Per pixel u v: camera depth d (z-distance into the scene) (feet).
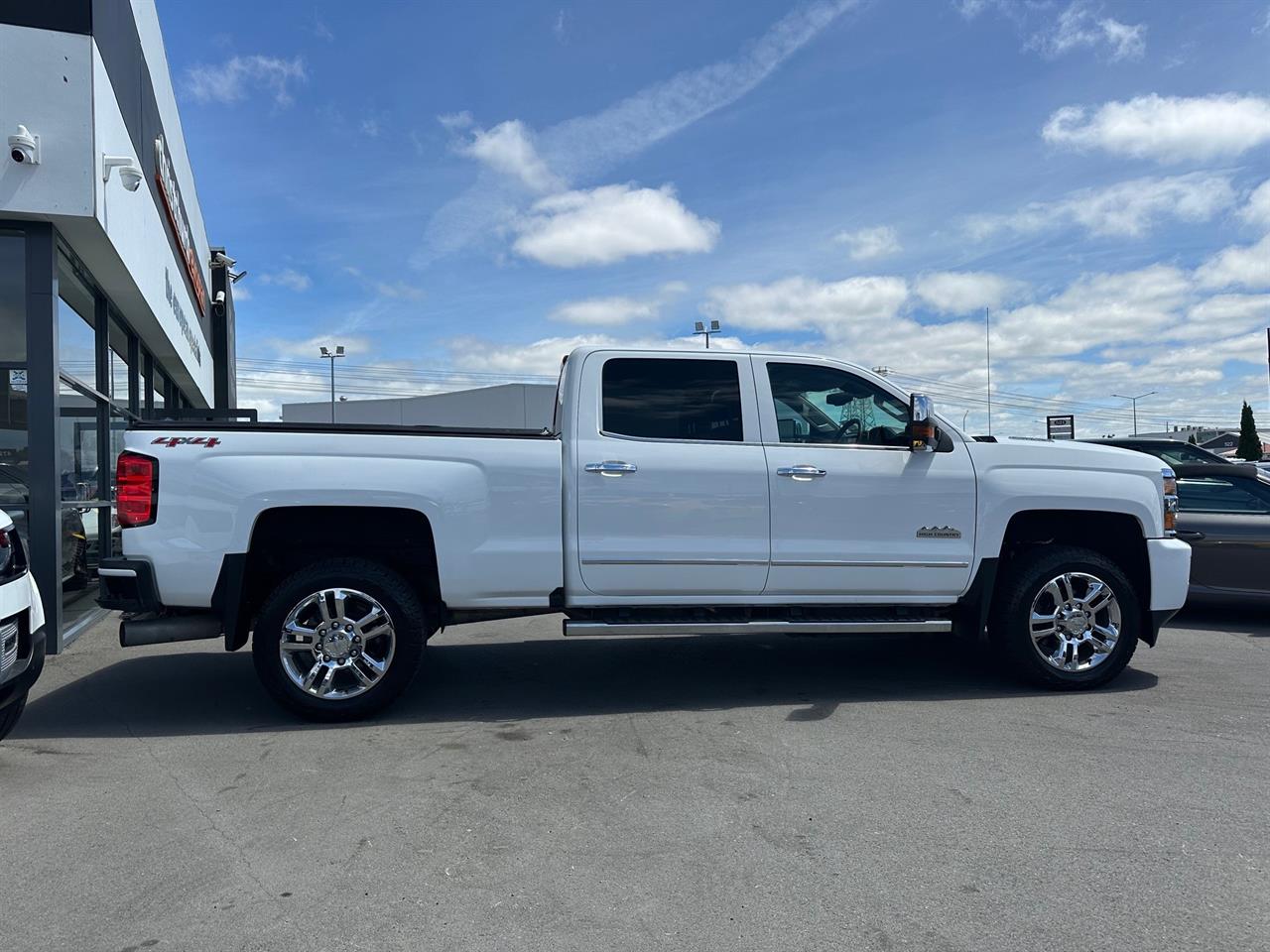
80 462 29.81
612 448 17.83
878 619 18.66
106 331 32.76
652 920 9.74
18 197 23.47
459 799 13.12
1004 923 9.68
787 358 18.94
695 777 13.99
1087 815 12.50
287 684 16.56
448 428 17.79
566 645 24.43
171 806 12.94
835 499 18.33
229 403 78.59
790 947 9.21
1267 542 26.66
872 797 13.15
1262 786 13.56
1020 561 19.20
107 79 25.55
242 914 9.88
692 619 18.17
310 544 17.67
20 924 9.68
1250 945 9.23
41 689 19.70
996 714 17.39
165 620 16.47
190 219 52.13
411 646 16.90
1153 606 19.33
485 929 9.56
